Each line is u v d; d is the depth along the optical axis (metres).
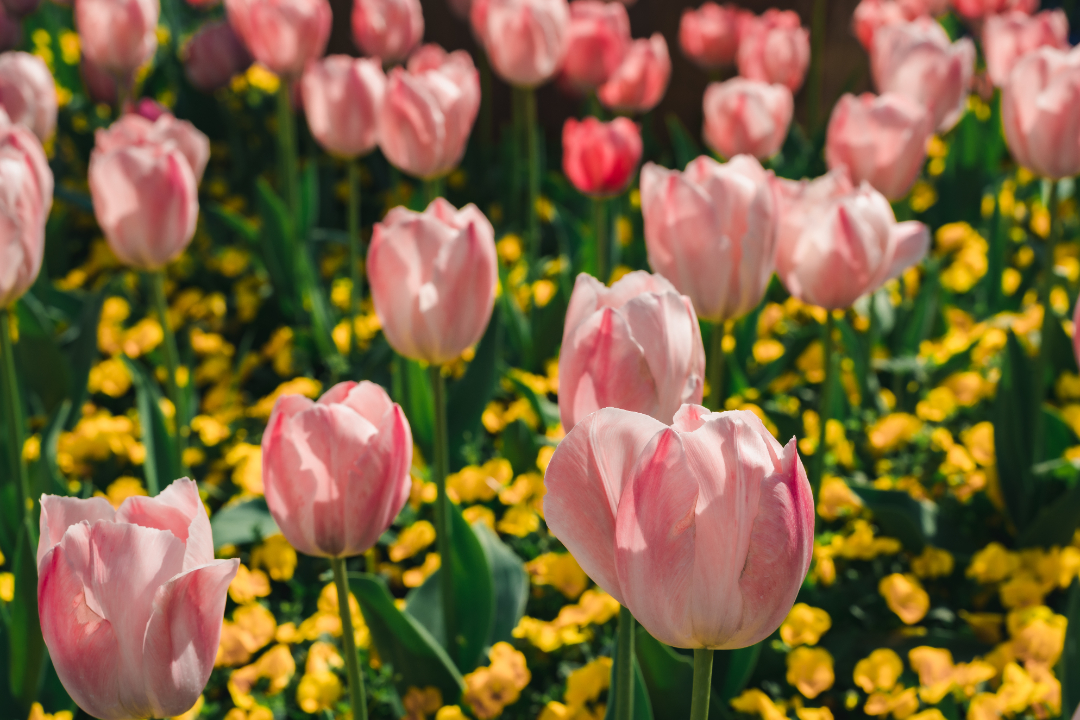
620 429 0.68
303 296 1.62
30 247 0.95
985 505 1.20
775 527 0.67
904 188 1.12
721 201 0.91
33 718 0.96
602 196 1.31
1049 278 1.12
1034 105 1.05
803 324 1.61
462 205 2.13
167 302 1.76
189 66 1.97
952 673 0.98
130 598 0.69
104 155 1.02
